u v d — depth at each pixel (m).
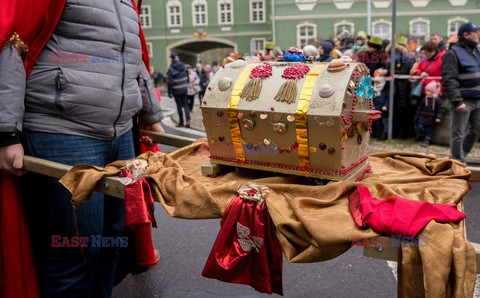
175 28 33.78
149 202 1.46
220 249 1.28
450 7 24.83
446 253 0.99
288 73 1.46
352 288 2.49
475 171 1.55
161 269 2.75
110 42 1.71
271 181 1.45
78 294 1.78
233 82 1.55
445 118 5.99
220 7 33.28
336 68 1.40
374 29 25.78
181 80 8.84
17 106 1.55
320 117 1.34
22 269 1.72
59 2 1.57
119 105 1.77
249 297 2.38
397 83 6.29
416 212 1.06
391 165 1.69
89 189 1.47
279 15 26.62
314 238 1.10
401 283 1.04
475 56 4.40
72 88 1.63
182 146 2.12
